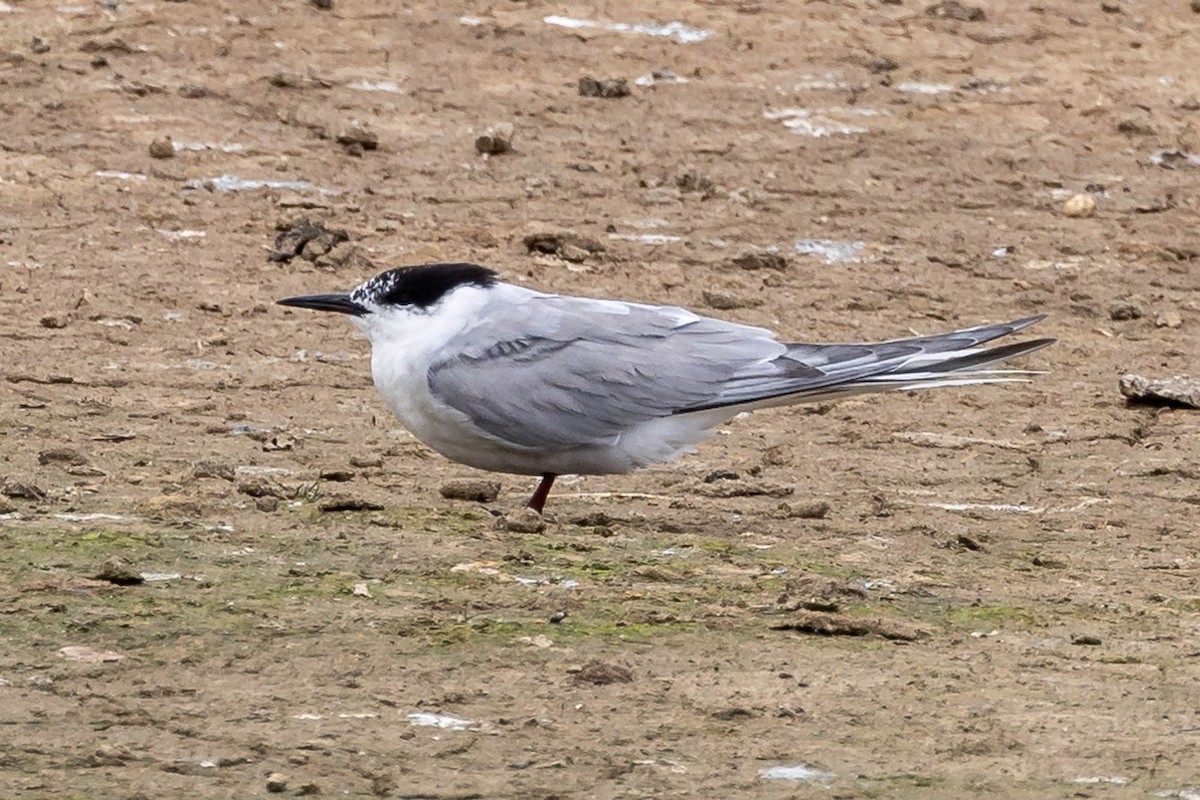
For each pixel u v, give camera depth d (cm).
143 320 1773
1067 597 1161
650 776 843
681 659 996
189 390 1596
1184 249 2202
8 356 1645
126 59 2462
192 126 2305
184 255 1962
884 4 2884
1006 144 2486
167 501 1227
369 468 1395
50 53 2447
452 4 2733
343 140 2286
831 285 2034
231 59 2494
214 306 1820
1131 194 2367
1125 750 897
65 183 2112
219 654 962
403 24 2652
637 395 1255
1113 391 1767
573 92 2517
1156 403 1722
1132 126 2561
